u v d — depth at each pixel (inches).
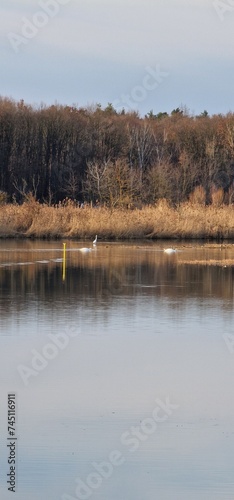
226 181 7234.3
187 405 1293.1
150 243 4468.5
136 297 2281.0
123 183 5664.4
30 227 4734.3
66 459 1091.9
